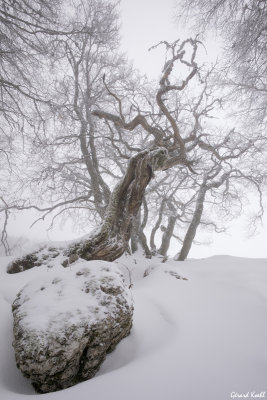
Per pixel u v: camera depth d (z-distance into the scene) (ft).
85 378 9.24
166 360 8.90
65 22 32.76
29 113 37.11
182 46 29.63
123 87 41.65
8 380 8.91
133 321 12.73
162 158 28.43
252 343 10.62
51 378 8.41
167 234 45.16
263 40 20.80
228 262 29.53
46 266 22.68
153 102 43.52
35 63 27.81
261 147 40.78
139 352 10.37
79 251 24.26
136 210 27.94
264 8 18.37
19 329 9.30
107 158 47.78
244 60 22.75
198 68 30.94
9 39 23.58
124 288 12.16
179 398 6.89
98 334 9.62
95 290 11.27
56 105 29.96
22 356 8.48
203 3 21.76
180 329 11.85
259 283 19.79
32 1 25.86
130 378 7.91
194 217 39.83
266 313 14.28
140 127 44.39
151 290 17.81
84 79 42.60
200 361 8.92
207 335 11.27
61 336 8.82
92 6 36.68
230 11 20.79
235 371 8.31
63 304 10.30
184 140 34.24
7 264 25.81
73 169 46.83
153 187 44.42
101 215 39.37
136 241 41.32
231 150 39.83
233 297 17.24
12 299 14.92
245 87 30.19
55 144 39.70
